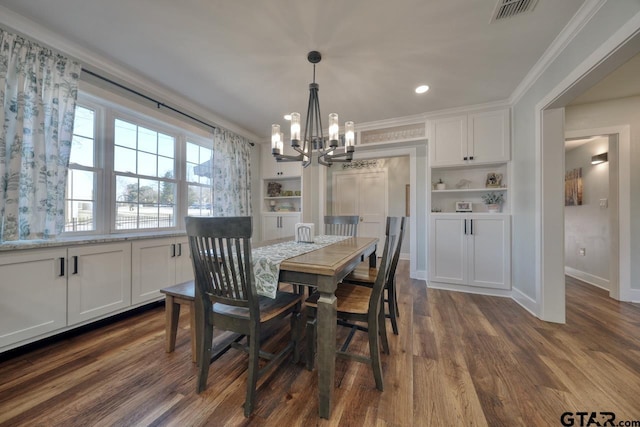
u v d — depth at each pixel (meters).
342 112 3.26
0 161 1.63
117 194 2.52
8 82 1.69
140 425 1.16
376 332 1.38
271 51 2.07
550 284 2.26
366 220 5.69
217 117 3.44
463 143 3.13
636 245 2.75
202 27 1.81
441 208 3.54
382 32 1.84
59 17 1.72
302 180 4.20
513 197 2.90
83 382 1.45
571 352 1.76
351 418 1.20
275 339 1.99
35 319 1.76
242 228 1.19
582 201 3.71
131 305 2.35
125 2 1.60
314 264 1.28
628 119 2.74
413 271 3.82
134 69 2.34
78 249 1.99
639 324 2.19
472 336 2.00
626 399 1.31
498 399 1.32
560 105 2.16
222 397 1.34
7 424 1.15
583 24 1.68
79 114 2.24
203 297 1.36
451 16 1.68
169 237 2.70
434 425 1.16
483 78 2.45
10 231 1.66
